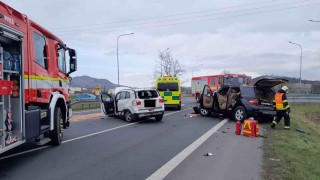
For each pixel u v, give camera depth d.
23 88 7.45
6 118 6.73
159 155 8.84
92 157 8.57
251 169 7.29
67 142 10.93
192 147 9.98
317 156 9.12
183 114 22.30
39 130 8.48
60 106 10.80
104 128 14.88
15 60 7.25
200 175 6.85
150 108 17.36
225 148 9.80
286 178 6.59
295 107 35.72
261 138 11.67
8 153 9.05
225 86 18.77
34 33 8.72
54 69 10.33
